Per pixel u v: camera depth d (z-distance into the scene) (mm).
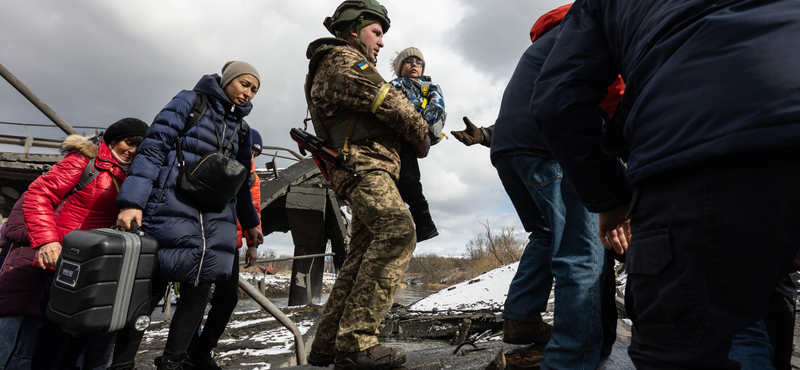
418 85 2279
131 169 1901
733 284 612
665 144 682
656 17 770
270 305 3873
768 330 1361
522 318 1780
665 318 707
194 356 2457
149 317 1838
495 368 1455
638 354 777
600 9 984
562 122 982
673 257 684
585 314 1384
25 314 2295
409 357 2111
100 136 2453
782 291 1257
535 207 1766
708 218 623
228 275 2141
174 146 2053
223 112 2316
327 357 1992
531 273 1795
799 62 563
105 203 2305
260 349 5473
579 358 1360
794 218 563
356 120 1809
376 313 1646
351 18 1998
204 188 1993
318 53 1871
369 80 1735
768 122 550
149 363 4469
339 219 11352
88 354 2008
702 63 653
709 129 613
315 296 11938
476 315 6816
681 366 680
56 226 2205
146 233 1917
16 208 2455
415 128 1806
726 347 642
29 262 2309
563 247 1475
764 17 615
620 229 1188
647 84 759
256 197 3260
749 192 586
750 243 588
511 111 1630
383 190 1737
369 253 1704
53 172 2188
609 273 1621
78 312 1637
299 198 11031
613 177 1005
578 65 975
